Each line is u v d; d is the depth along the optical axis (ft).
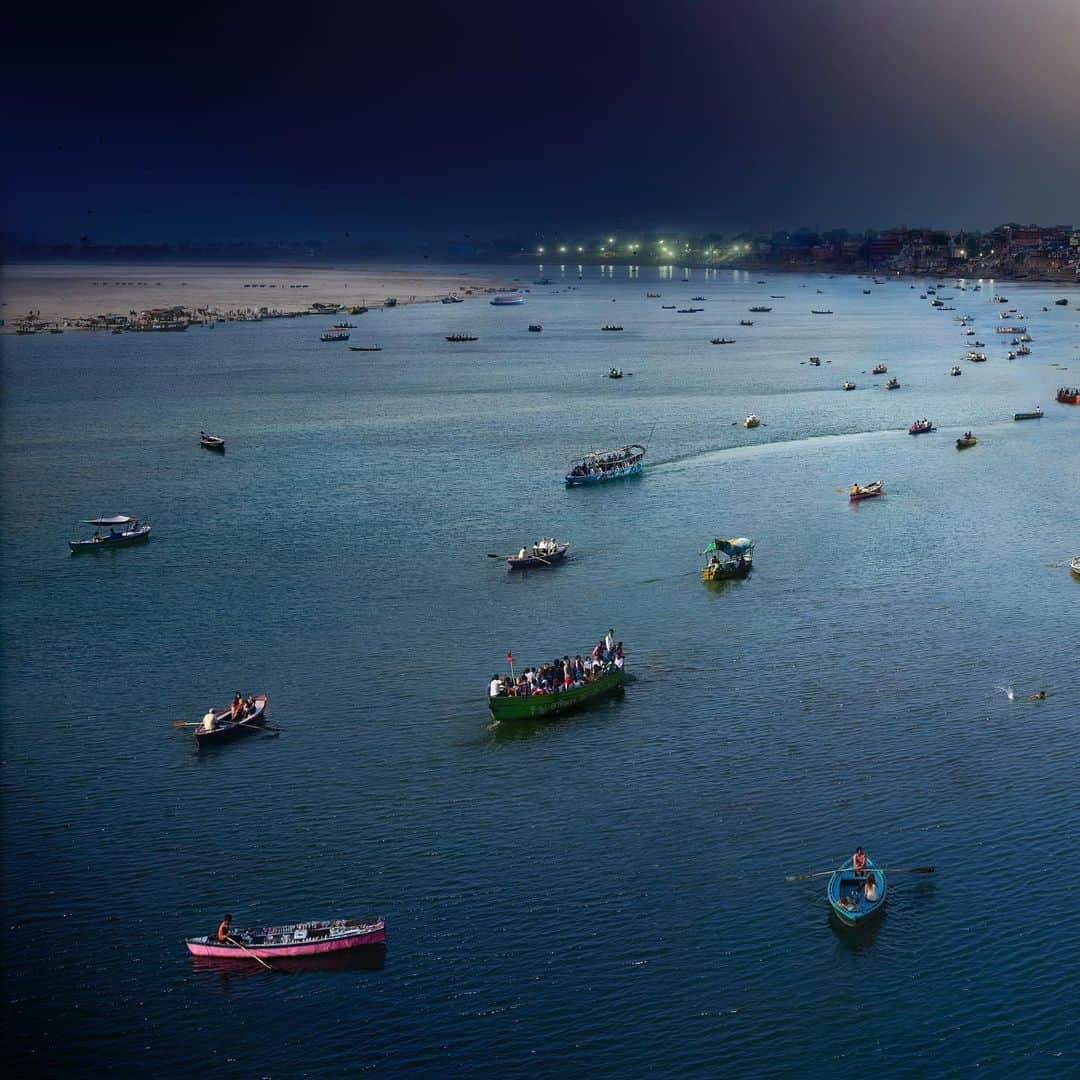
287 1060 182.80
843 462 577.43
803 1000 193.16
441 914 214.90
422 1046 185.16
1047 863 226.17
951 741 273.95
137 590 391.24
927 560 408.67
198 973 201.26
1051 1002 191.52
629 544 435.12
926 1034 185.88
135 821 246.88
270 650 336.49
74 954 205.67
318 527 466.70
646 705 296.30
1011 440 631.15
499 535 450.30
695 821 242.78
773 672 314.14
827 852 230.89
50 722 292.20
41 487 542.16
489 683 311.27
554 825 242.37
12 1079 177.37
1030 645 329.72
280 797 255.70
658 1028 187.83
